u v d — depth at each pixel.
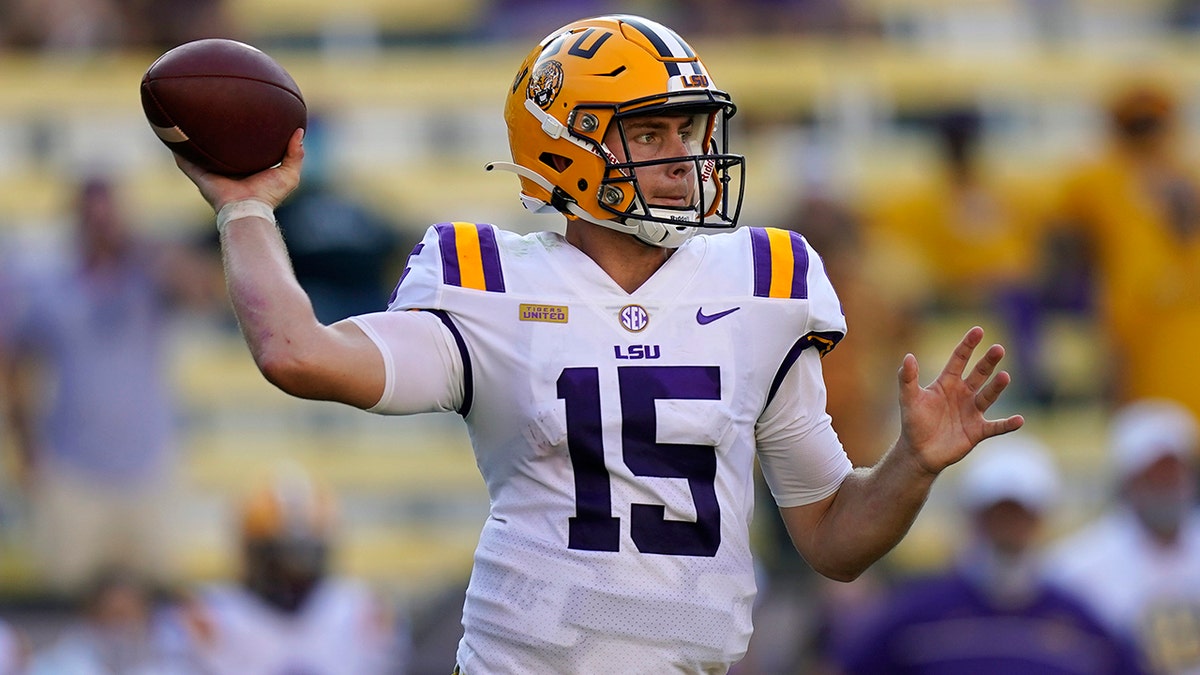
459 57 36.25
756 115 34.28
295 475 23.38
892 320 27.91
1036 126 35.09
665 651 10.55
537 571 10.53
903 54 35.44
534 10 36.53
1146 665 22.23
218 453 31.25
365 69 35.84
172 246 28.31
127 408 27.30
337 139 34.56
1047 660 21.78
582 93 10.88
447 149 35.22
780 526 26.33
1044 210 30.88
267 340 10.00
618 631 10.48
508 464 10.77
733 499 10.77
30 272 28.09
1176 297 28.59
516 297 10.71
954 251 30.39
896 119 34.59
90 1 35.97
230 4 36.31
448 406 10.75
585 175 10.87
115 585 23.69
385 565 30.03
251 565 22.86
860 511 11.19
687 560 10.56
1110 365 29.38
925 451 10.85
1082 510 29.91
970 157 30.58
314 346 10.04
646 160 10.86
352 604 23.34
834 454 11.41
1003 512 21.88
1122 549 23.98
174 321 29.30
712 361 10.75
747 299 10.93
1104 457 29.81
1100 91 35.22
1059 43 37.78
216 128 10.48
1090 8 37.97
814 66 34.75
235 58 10.69
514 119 11.34
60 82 35.09
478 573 10.88
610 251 11.01
